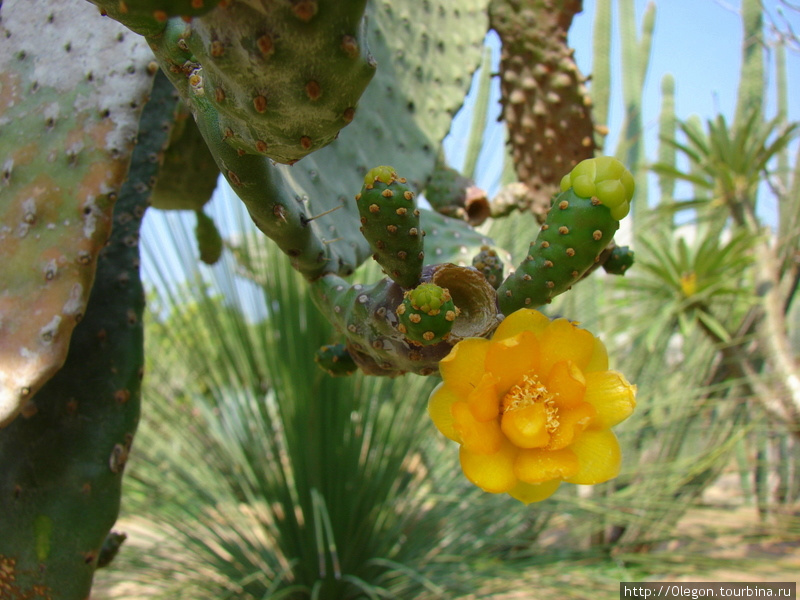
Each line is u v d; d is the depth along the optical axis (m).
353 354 0.22
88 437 0.27
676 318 0.95
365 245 0.30
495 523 0.85
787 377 0.86
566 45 0.41
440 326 0.16
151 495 0.81
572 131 0.41
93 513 0.26
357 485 0.76
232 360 0.81
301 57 0.12
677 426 0.96
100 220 0.23
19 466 0.26
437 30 0.39
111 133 0.24
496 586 0.77
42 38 0.26
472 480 0.16
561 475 0.16
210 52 0.13
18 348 0.22
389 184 0.17
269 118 0.13
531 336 0.16
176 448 0.87
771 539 0.86
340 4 0.12
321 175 0.29
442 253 0.33
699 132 1.16
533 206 0.43
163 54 0.17
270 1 0.12
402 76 0.37
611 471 0.16
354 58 0.12
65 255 0.23
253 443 0.79
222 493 0.83
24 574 0.26
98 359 0.28
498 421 0.16
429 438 0.87
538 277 0.18
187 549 0.78
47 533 0.26
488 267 0.23
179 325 0.85
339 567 0.75
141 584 0.75
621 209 0.17
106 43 0.26
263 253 0.82
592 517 0.86
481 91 1.01
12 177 0.24
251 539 0.83
